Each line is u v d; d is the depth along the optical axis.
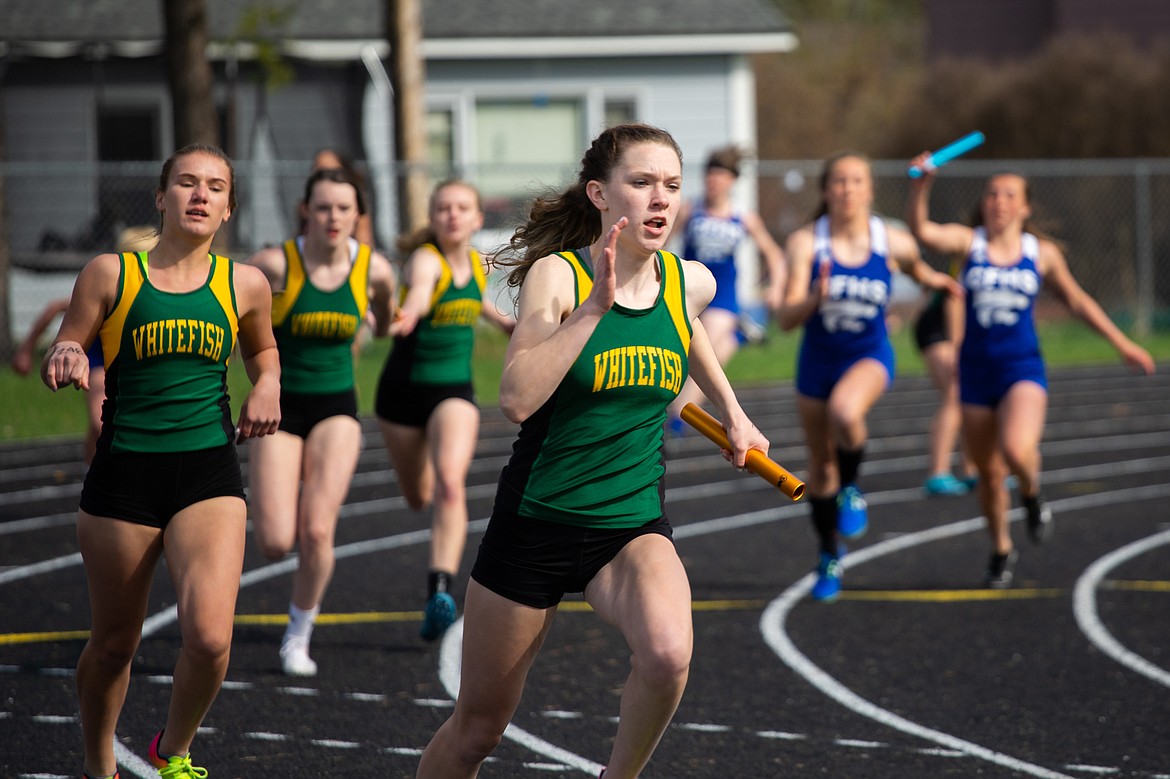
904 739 17.91
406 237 24.33
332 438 21.22
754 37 77.69
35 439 47.44
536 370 11.95
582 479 12.51
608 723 18.58
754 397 57.84
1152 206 85.44
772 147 144.25
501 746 17.59
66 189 71.69
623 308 12.49
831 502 25.98
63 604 25.23
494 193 77.94
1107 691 20.00
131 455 14.11
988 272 26.61
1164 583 27.06
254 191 70.06
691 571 28.47
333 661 21.58
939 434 37.44
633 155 12.49
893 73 160.25
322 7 76.06
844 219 26.34
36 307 64.81
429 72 77.56
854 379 25.70
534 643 12.67
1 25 73.88
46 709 18.92
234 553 14.20
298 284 21.08
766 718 18.81
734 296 43.78
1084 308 27.77
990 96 98.06
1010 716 18.86
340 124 73.50
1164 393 59.41
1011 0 115.31
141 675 20.67
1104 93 93.38
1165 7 106.19
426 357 23.69
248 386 40.34
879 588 26.97
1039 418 26.22
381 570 28.48
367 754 17.22
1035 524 27.73
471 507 35.78
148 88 72.94
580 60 78.31
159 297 14.20
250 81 71.81
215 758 17.03
